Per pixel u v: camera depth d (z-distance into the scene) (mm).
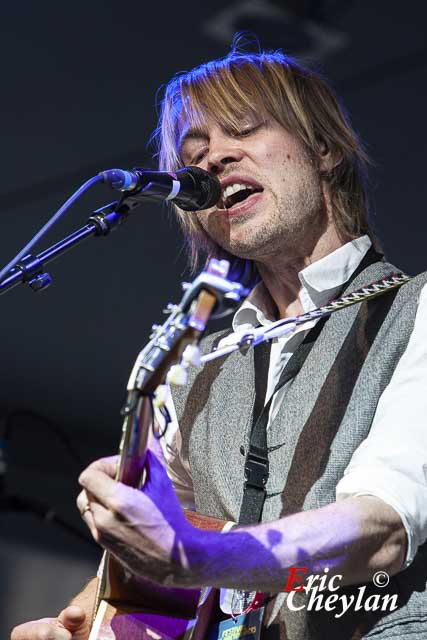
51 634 4480
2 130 10328
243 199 5074
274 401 4688
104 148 10516
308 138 5199
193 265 5996
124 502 3078
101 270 12008
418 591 4016
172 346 3023
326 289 4965
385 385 4297
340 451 4262
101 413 15344
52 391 14852
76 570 14594
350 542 3426
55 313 12891
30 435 15578
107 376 14289
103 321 13000
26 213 11414
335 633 4016
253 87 5238
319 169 5262
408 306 4473
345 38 9039
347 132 5484
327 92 5539
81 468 11656
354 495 3637
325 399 4449
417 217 10820
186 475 5188
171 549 3117
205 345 5367
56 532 14820
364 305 4668
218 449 4762
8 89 9789
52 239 11617
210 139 5199
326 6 8766
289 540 3346
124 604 3846
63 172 10859
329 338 4668
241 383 4965
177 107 5492
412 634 3926
